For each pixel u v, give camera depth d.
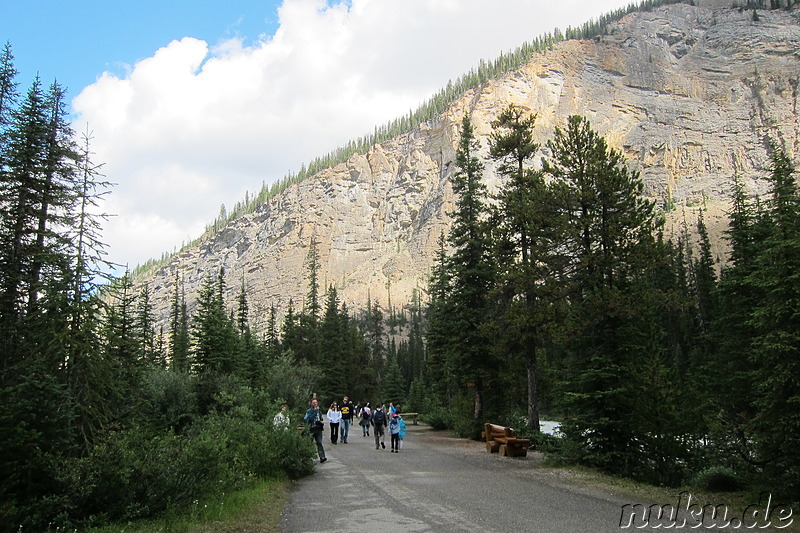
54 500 7.46
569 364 16.86
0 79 16.75
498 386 28.02
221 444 10.63
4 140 16.02
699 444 14.58
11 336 12.91
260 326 156.62
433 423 33.25
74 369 11.67
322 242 199.38
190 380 24.31
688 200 174.12
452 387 37.56
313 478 13.51
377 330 101.00
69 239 13.51
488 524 8.20
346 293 176.88
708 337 23.81
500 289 22.33
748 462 12.28
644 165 194.88
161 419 20.86
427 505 9.77
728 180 178.62
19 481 7.55
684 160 191.38
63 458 8.32
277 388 35.66
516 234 22.97
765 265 11.92
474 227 28.16
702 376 22.86
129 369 16.66
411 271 181.50
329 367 56.31
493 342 23.44
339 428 26.78
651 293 16.22
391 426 20.38
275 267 193.75
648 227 16.61
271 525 8.27
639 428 14.12
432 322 38.09
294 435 14.06
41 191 16.06
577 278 17.69
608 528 7.98
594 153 17.25
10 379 10.27
